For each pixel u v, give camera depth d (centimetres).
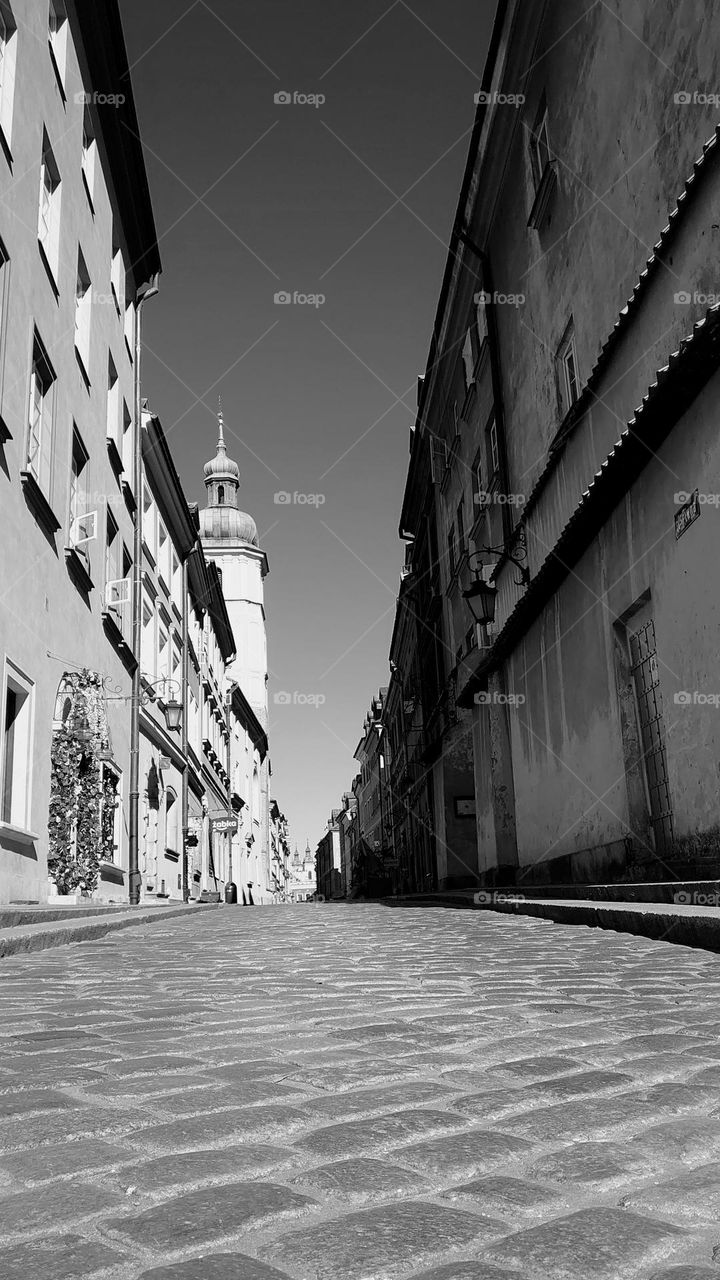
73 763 1368
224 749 4703
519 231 1580
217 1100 260
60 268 1464
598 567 1103
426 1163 207
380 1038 343
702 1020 368
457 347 2177
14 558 1154
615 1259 158
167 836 2719
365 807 8025
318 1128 234
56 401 1414
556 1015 387
